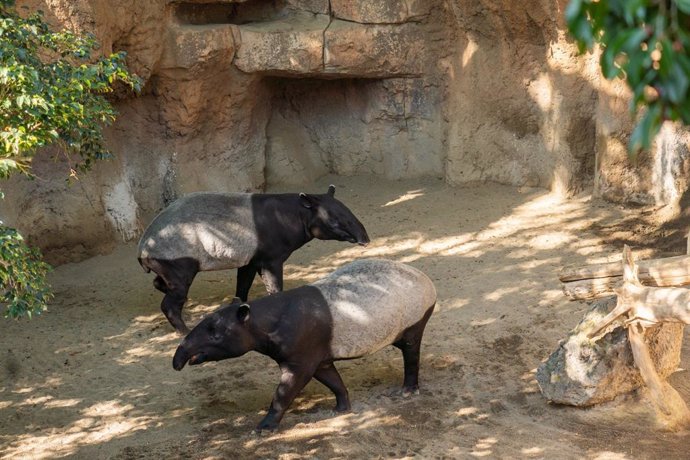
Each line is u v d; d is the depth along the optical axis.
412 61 13.55
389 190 13.77
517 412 7.75
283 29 12.91
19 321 9.84
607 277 7.29
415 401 7.93
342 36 13.09
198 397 8.17
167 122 12.60
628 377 7.63
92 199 11.69
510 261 10.85
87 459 7.14
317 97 14.42
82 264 11.54
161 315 10.02
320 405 7.97
